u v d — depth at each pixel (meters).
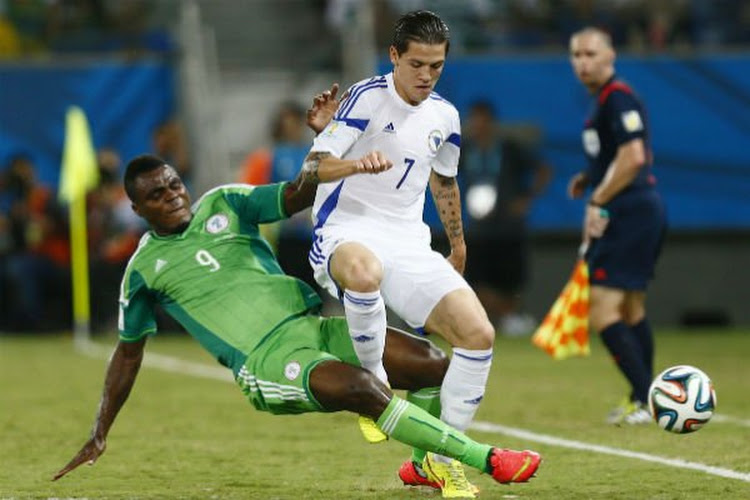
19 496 22.02
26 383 41.78
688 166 61.72
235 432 30.11
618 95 30.73
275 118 60.31
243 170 61.91
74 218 57.12
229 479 23.62
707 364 45.53
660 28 66.56
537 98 61.66
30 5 70.31
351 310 20.45
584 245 31.78
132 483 23.30
